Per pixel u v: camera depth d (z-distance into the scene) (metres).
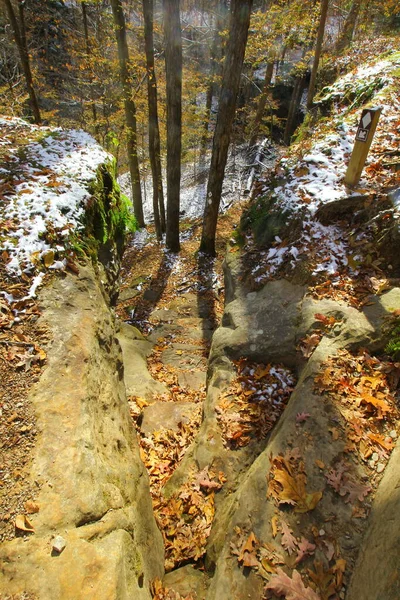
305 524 2.49
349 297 4.04
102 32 14.37
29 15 16.23
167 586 2.64
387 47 11.91
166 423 4.69
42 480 2.19
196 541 3.04
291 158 6.32
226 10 16.22
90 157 5.50
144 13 9.74
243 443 3.58
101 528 2.11
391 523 2.11
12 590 1.76
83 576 1.86
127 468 2.87
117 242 5.74
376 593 1.87
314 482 2.65
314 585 2.21
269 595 2.25
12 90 13.29
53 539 1.96
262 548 2.45
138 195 14.83
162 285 10.72
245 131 19.92
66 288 3.58
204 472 3.47
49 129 6.32
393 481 2.38
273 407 3.78
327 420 2.94
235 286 5.32
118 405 3.41
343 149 5.89
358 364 3.34
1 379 2.71
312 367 3.37
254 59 16.47
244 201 14.49
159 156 12.69
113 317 4.30
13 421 2.47
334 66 13.78
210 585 2.54
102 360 3.38
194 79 16.09
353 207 4.82
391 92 7.12
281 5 13.18
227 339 4.54
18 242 3.64
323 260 4.53
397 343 3.33
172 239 12.41
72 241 3.98
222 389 4.12
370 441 2.77
